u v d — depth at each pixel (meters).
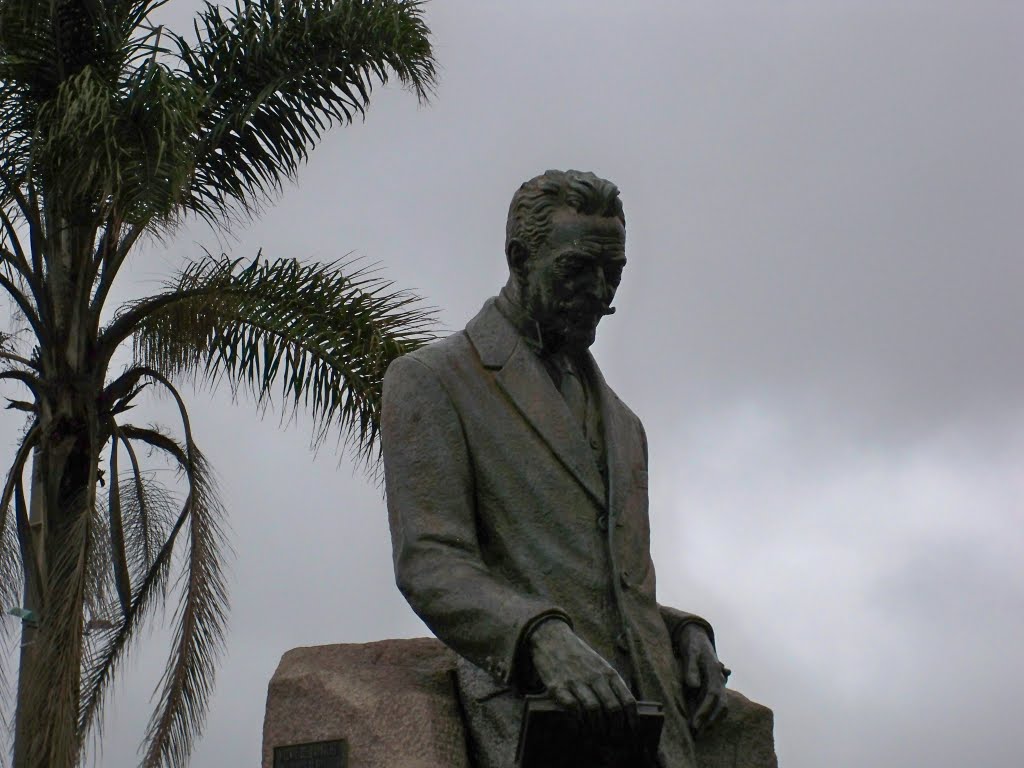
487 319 4.63
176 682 8.80
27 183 9.27
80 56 9.08
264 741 4.42
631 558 4.44
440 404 4.43
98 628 9.14
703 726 4.32
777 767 4.41
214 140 9.59
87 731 9.23
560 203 4.54
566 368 4.59
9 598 9.58
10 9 8.95
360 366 9.17
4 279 9.76
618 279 4.55
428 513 4.30
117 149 8.33
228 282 9.30
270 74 9.77
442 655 4.54
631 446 4.66
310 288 9.30
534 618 4.01
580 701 3.88
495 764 4.14
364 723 4.24
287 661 4.56
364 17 9.68
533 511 4.36
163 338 9.49
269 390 9.31
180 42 9.82
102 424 9.76
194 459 9.49
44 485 9.48
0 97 9.01
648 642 4.35
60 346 9.65
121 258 9.81
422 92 9.88
